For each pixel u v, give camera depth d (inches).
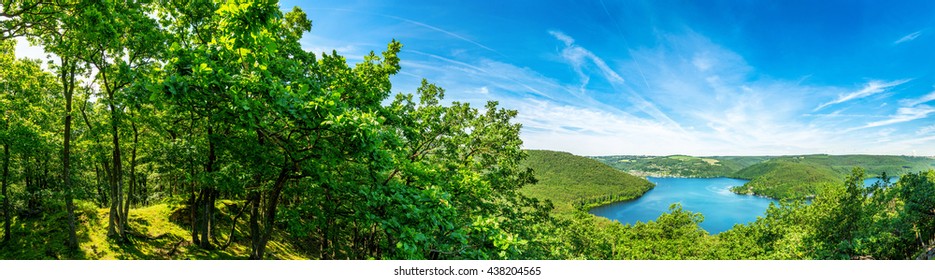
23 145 537.3
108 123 513.0
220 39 224.4
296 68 294.5
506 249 244.5
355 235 484.1
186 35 494.0
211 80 201.5
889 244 834.2
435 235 257.6
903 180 817.5
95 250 583.2
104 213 739.4
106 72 468.4
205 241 652.7
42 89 547.5
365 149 213.5
